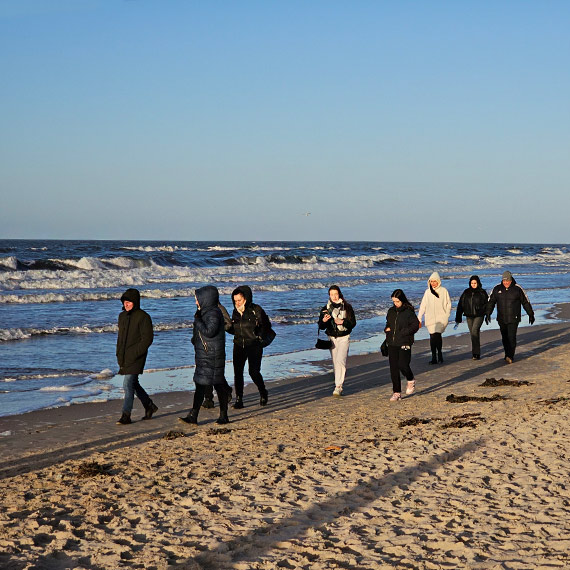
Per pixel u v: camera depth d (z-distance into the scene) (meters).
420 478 5.91
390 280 42.81
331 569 4.00
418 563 4.05
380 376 12.96
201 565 4.10
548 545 4.28
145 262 48.84
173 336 17.95
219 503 5.30
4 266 40.84
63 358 14.39
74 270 43.50
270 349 16.44
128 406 8.93
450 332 20.02
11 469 6.57
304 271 52.06
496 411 9.05
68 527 4.74
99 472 6.28
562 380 11.70
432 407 9.70
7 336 17.08
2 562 4.09
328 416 9.27
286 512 5.07
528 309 13.92
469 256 93.44
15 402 10.27
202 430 8.48
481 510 5.02
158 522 4.88
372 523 4.80
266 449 7.24
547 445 6.91
